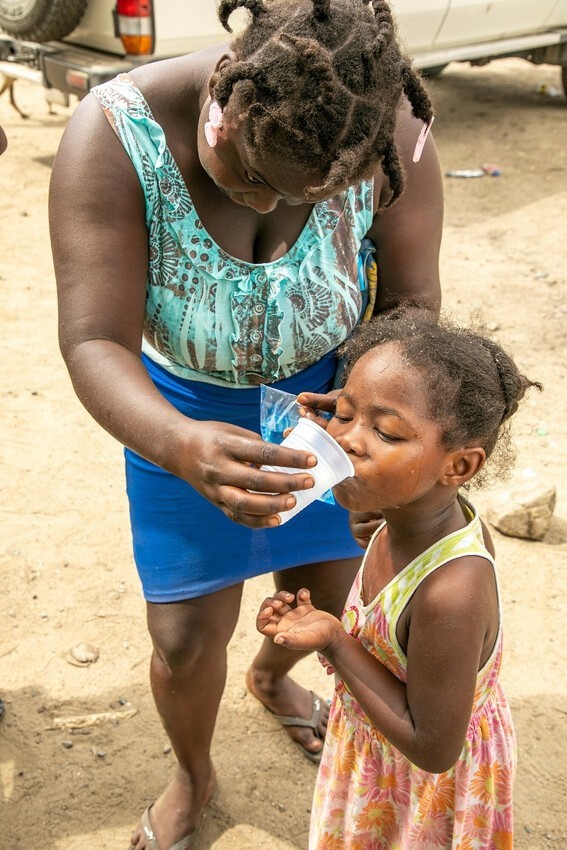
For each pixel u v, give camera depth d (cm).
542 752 295
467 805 191
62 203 185
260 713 311
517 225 703
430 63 823
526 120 961
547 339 543
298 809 279
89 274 184
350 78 153
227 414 219
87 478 427
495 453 185
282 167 160
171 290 198
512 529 385
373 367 164
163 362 215
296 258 202
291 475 150
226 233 195
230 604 237
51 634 339
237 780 288
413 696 172
